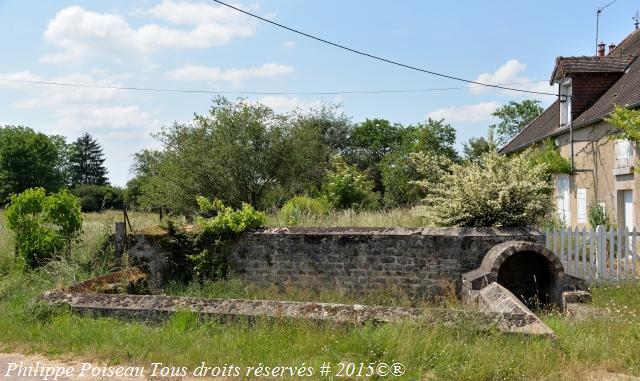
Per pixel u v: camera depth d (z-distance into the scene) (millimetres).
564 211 19484
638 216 14328
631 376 5738
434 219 12352
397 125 50719
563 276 10461
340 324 6949
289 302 7594
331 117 48156
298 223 14805
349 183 20562
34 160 54438
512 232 11203
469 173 11961
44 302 7941
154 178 22766
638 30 22828
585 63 18500
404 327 6527
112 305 7855
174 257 12180
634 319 8117
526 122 42281
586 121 16891
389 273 11492
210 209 12805
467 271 11188
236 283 11703
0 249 13102
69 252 12203
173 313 7543
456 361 5828
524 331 6508
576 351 6254
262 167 21453
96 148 82875
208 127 21359
